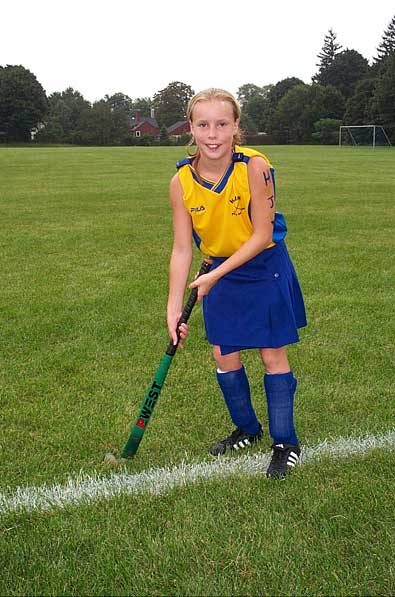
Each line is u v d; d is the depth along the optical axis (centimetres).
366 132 5797
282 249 295
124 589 222
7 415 363
